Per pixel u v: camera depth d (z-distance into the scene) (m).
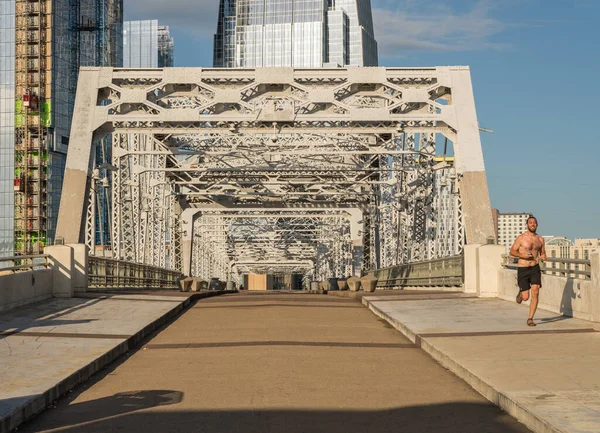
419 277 38.56
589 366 10.97
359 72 30.05
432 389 10.45
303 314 21.95
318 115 29.77
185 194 53.53
